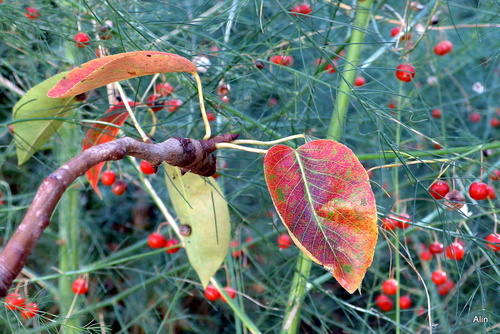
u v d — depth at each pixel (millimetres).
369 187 354
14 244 245
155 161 345
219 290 531
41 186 260
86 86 361
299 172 358
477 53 676
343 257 353
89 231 657
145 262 702
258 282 606
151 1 603
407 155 463
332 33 616
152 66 360
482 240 465
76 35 505
